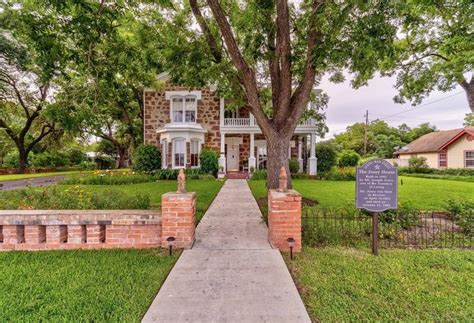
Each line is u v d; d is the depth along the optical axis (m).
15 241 4.05
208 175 15.80
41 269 3.34
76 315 2.39
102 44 6.53
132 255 3.83
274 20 6.89
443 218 5.80
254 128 16.97
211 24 7.52
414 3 5.55
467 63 7.83
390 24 4.76
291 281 3.06
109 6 6.07
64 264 3.49
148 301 2.64
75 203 5.32
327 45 5.19
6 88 19.19
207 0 6.22
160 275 3.21
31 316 2.37
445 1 6.70
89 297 2.69
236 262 3.61
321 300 2.69
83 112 5.79
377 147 38.56
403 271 3.36
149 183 13.16
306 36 6.57
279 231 4.15
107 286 2.92
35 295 2.72
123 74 8.05
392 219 4.85
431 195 9.28
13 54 14.49
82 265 3.46
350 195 9.20
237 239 4.62
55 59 5.32
